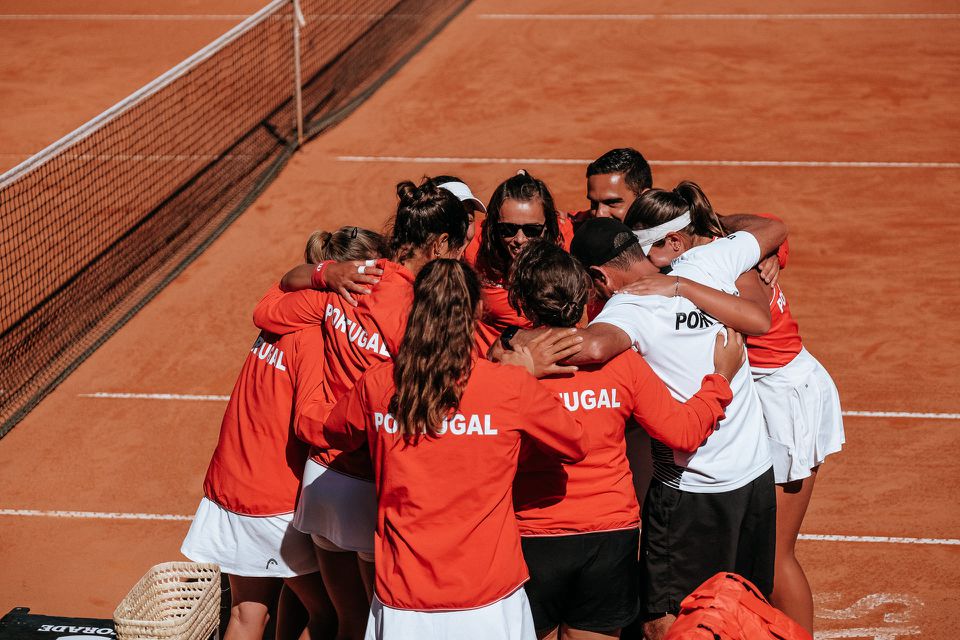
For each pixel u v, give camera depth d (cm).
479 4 3731
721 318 739
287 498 800
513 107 2738
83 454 1361
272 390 788
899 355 1549
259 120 2691
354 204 2195
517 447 652
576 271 680
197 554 823
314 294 766
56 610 1063
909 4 3591
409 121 2659
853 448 1315
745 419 781
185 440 1389
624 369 694
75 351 1647
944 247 1916
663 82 2897
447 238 746
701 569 786
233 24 3656
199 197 2258
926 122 2542
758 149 2411
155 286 1866
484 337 869
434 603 648
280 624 937
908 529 1157
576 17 3556
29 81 3102
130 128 2680
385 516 664
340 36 3384
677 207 805
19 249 2012
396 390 636
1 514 1234
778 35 3294
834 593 1053
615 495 715
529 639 677
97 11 3906
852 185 2200
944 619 1012
